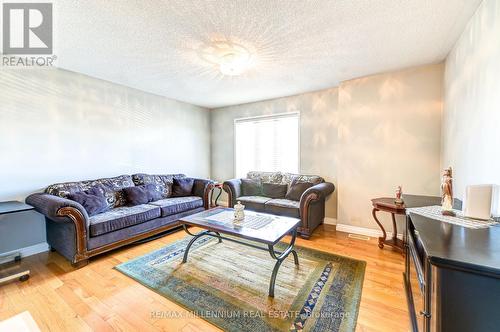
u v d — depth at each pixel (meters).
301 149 4.04
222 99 4.38
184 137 4.60
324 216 3.76
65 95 2.90
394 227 2.74
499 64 1.37
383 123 3.04
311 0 1.57
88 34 2.02
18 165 2.54
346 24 1.87
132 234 2.74
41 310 1.63
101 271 2.18
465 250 0.87
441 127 2.69
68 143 2.94
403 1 1.59
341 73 2.99
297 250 2.66
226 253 2.57
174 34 2.01
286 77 3.14
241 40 2.11
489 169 1.48
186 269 2.21
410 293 1.63
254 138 4.61
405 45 2.24
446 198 1.55
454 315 0.80
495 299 0.76
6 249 2.33
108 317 1.56
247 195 4.09
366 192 3.19
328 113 3.74
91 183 2.98
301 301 1.73
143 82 3.38
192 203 3.62
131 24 1.86
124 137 3.58
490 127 1.47
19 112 2.54
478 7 1.64
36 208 2.29
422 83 2.78
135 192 3.19
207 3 1.60
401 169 2.95
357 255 2.53
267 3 1.60
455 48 2.19
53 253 2.60
